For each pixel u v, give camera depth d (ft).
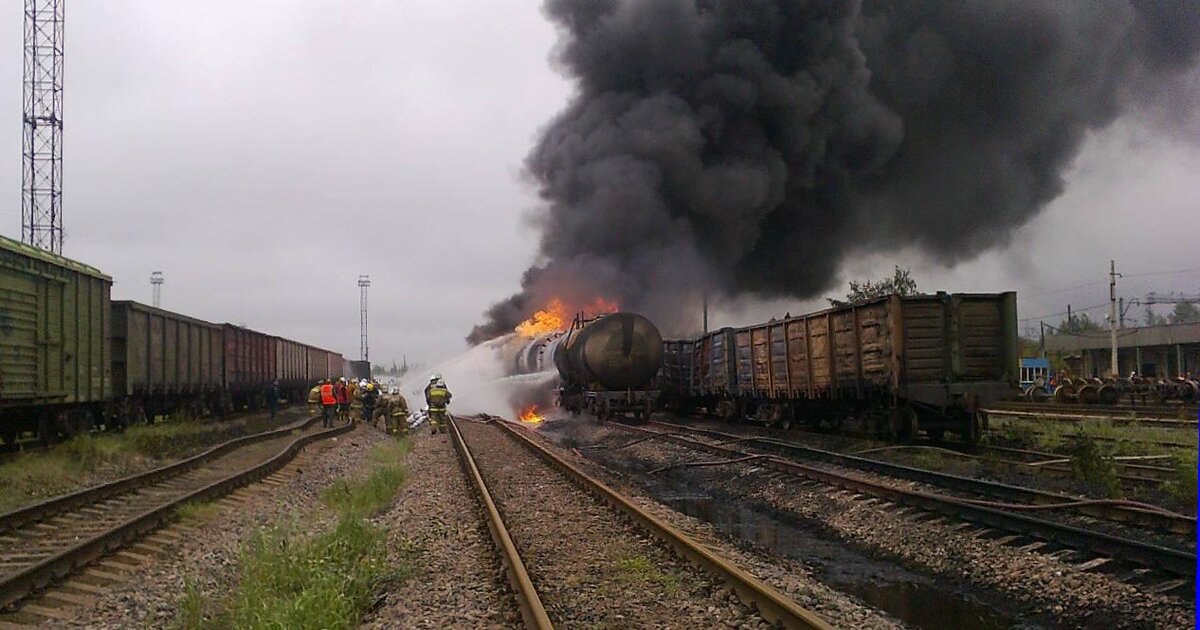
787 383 83.71
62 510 37.29
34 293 56.24
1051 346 227.81
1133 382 129.49
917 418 64.54
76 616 23.59
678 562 29.58
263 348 136.26
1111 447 58.95
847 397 73.20
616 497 40.42
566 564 29.58
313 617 22.33
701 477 60.03
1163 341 180.65
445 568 28.66
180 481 48.96
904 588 31.17
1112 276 165.37
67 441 60.75
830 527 41.63
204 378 103.76
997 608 28.43
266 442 74.79
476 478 48.24
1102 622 25.85
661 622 22.90
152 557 30.42
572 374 109.70
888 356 64.13
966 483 43.14
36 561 29.25
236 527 37.35
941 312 64.08
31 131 148.66
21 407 56.49
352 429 99.76
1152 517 33.99
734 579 25.50
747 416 100.32
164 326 88.79
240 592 25.22
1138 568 28.25
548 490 47.67
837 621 23.97
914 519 38.55
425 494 45.85
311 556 28.40
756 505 49.57
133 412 81.41
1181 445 60.34
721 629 22.33
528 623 21.98
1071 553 30.48
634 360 99.50
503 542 30.14
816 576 32.81
